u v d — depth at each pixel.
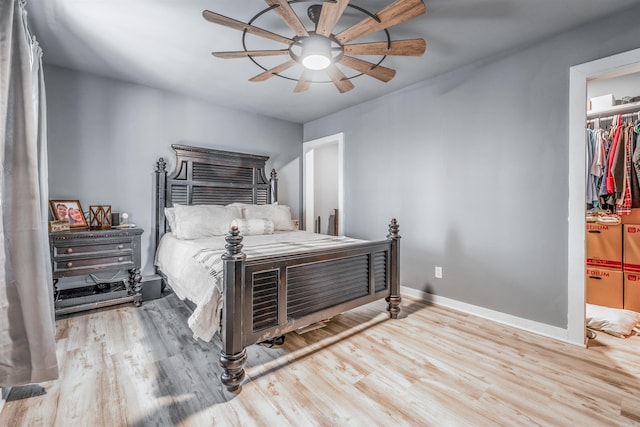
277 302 1.86
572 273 2.19
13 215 1.43
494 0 1.87
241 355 1.64
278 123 4.49
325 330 2.42
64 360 1.92
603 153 2.87
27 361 1.45
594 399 1.57
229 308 1.61
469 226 2.79
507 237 2.54
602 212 2.94
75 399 1.54
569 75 2.20
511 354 2.03
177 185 3.49
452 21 2.09
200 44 2.42
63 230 2.64
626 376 1.77
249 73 2.96
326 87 3.31
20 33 1.49
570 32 2.19
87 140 2.98
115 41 2.37
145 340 2.21
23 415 1.42
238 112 4.05
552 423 1.40
